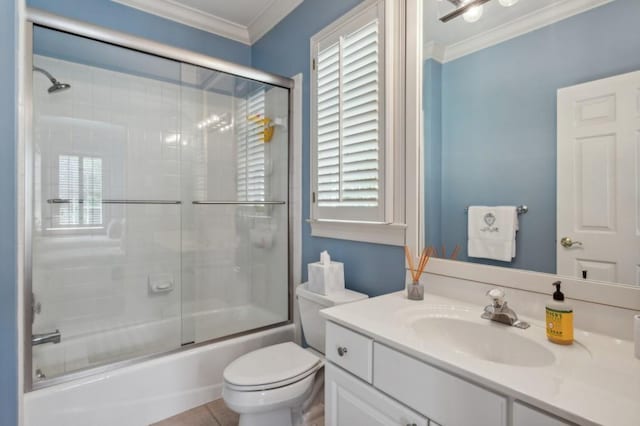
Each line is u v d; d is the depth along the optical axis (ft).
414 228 5.12
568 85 3.55
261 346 7.27
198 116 8.52
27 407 4.83
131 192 7.75
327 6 6.96
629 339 3.18
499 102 4.15
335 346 3.97
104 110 7.38
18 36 4.39
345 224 6.33
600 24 3.33
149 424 5.83
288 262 7.93
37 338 6.28
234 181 8.96
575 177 3.50
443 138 4.78
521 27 3.94
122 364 5.81
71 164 6.93
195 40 8.93
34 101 6.31
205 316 8.56
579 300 3.47
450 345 3.81
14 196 4.04
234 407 4.58
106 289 7.42
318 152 6.97
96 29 5.89
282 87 7.97
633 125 3.11
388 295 4.88
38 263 6.38
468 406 2.64
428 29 4.95
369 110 5.76
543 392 2.29
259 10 8.57
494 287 4.18
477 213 4.38
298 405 5.03
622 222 3.18
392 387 3.26
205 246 8.66
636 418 2.00
